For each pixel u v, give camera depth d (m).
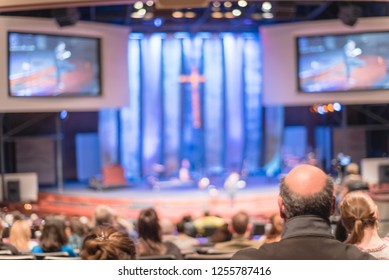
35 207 18.95
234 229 7.41
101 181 21.75
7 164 21.33
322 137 24.09
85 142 23.81
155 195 20.17
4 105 15.68
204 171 24.81
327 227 2.83
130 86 24.56
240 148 25.42
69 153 23.61
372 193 16.50
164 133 25.03
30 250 6.87
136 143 24.72
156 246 5.99
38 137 21.45
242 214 7.44
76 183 23.00
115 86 18.53
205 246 8.02
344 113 21.12
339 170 19.14
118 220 8.66
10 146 21.34
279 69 18.66
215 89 25.11
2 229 7.40
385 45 17.06
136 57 24.61
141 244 6.00
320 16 21.12
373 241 4.00
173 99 24.98
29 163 21.44
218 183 22.80
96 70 18.02
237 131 25.38
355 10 15.46
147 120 24.81
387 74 17.14
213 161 25.39
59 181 21.11
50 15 17.19
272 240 6.76
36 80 16.25
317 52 17.95
